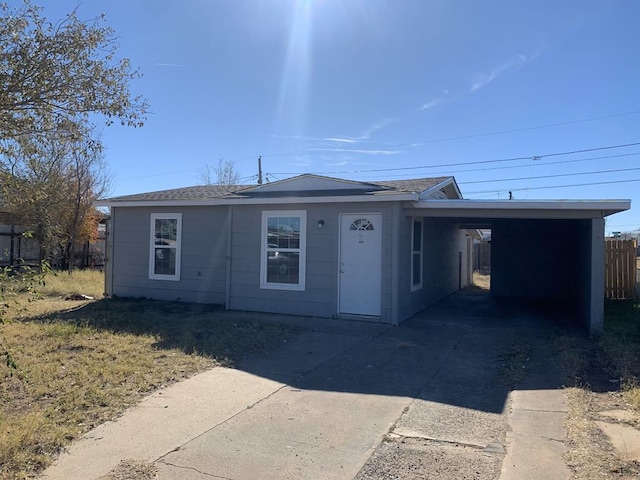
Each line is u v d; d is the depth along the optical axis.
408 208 10.34
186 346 7.58
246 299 11.59
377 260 10.31
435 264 14.22
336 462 3.87
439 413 5.00
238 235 11.73
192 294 12.70
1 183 6.54
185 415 4.86
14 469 3.62
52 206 19.98
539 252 16.28
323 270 10.73
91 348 7.38
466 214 10.21
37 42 5.40
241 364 6.82
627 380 5.95
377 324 9.98
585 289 10.17
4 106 5.35
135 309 11.46
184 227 12.80
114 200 13.48
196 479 3.56
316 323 9.99
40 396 5.25
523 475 3.61
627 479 3.49
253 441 4.27
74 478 3.54
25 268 5.38
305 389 5.78
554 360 7.22
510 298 16.12
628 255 14.36
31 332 8.27
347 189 11.41
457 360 7.20
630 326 9.76
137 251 13.51
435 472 3.70
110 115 6.15
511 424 4.69
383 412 5.02
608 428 4.52
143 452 4.01
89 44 5.70
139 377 5.98
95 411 4.86
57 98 5.71
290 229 11.15
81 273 20.05
